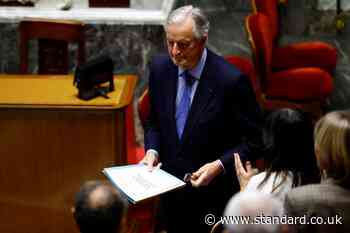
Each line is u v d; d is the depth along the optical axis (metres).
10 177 11.59
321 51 16.61
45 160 11.48
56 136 11.35
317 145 7.46
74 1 17.59
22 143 11.40
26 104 11.12
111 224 6.52
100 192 6.61
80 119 11.24
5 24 17.20
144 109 12.81
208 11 17.31
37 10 17.31
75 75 11.67
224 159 9.87
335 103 17.73
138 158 12.84
